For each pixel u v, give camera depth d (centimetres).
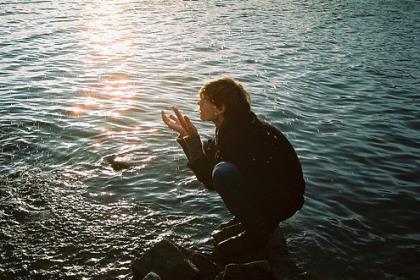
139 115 610
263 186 296
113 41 1201
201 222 346
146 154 471
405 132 575
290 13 1827
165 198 381
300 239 328
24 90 721
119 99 690
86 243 313
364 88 788
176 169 436
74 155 462
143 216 351
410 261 310
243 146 291
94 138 513
